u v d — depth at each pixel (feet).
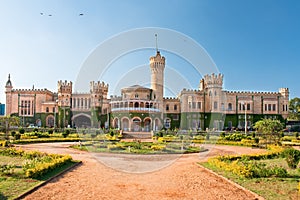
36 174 36.91
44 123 231.50
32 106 234.38
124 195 30.86
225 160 52.49
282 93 239.30
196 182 37.32
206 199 29.84
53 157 52.08
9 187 31.78
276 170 40.34
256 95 236.84
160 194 31.58
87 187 33.83
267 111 236.43
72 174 41.39
